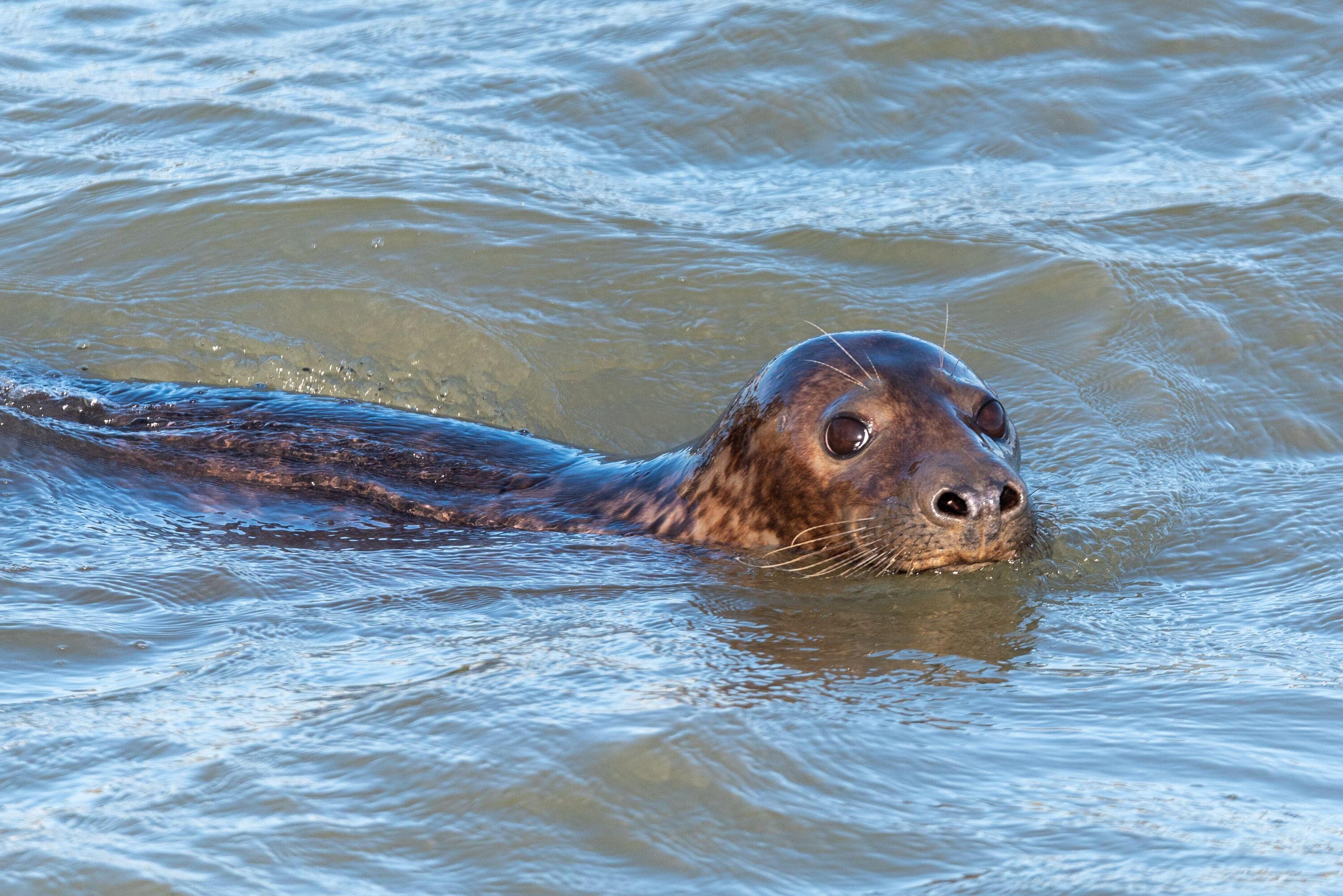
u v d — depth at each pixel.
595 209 36.25
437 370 31.55
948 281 33.09
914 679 17.02
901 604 20.30
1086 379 29.64
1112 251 33.81
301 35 48.41
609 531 24.27
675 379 30.64
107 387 30.80
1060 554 22.36
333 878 11.97
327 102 42.66
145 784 13.52
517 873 12.11
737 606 20.08
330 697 15.71
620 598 20.41
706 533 23.55
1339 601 20.03
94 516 24.11
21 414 28.73
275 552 22.58
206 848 12.37
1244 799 13.49
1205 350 30.33
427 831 12.70
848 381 22.38
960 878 12.05
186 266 34.50
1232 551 22.48
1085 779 13.98
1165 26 44.91
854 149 39.75
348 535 23.95
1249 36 44.41
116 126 41.66
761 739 14.53
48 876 11.90
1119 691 16.56
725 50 44.12
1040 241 34.22
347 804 13.13
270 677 16.50
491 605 19.86
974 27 44.69
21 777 13.73
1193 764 14.34
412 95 42.97
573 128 40.84
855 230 35.16
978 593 20.81
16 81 45.03
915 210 36.16
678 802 13.25
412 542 23.58
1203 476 25.77
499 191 36.88
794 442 22.48
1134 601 20.56
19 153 40.25
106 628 18.41
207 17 50.41
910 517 20.94
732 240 34.88
